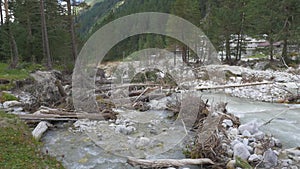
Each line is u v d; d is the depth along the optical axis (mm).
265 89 13406
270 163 5309
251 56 31672
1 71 16469
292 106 10422
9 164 4828
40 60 24641
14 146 5773
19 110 9391
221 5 32344
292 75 17125
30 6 22922
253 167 5254
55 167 5137
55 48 24500
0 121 7441
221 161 5543
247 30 26578
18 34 23938
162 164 5465
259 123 8125
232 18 26172
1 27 21891
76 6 21344
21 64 19078
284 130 7496
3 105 10070
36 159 5309
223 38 26344
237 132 6965
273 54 25891
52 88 11109
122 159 5906
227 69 17875
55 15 24109
